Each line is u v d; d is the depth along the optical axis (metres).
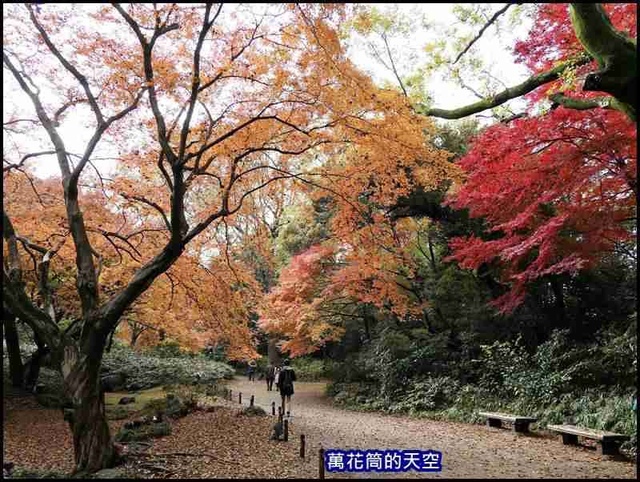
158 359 23.50
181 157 6.75
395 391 14.88
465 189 9.36
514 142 8.12
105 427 6.57
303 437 7.55
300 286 15.69
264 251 11.08
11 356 15.46
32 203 10.28
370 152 7.96
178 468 6.69
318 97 7.10
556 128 7.79
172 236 6.94
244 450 8.07
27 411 13.34
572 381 10.20
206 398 15.90
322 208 16.73
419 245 16.25
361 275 12.78
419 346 15.49
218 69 6.82
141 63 7.29
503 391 11.84
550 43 8.09
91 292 6.88
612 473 6.38
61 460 8.45
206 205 10.09
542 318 13.38
